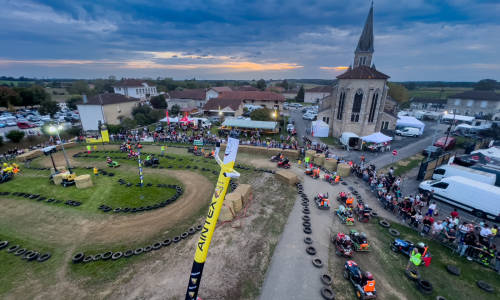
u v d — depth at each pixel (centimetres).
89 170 2541
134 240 1398
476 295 1065
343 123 4031
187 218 1638
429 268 1229
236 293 1051
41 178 2309
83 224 1559
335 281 1133
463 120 5562
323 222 1620
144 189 2078
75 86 12212
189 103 7875
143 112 5988
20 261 1229
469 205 1734
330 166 2611
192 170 2584
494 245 1326
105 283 1094
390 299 1033
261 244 1377
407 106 9119
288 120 5753
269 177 2388
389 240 1455
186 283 1097
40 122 5956
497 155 2656
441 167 2244
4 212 1698
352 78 3778
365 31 5609
